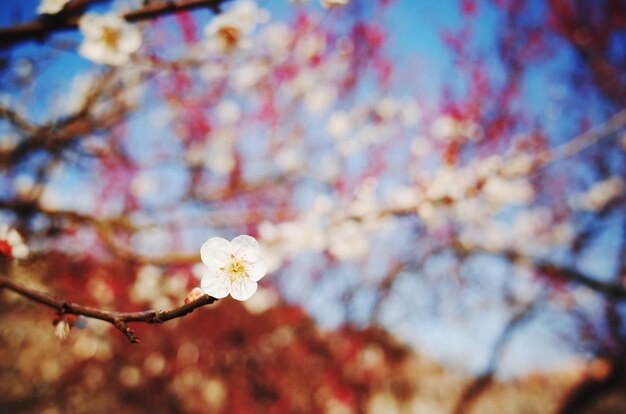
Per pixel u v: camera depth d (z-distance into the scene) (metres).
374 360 8.99
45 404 8.48
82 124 3.84
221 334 7.83
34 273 4.35
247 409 7.93
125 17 2.10
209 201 5.46
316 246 4.42
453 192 4.34
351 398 8.80
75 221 3.93
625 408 10.09
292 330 8.42
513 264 7.68
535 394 11.82
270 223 4.80
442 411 11.48
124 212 6.23
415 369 12.27
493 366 9.67
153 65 3.04
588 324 8.72
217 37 3.03
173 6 2.07
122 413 8.16
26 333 7.95
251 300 6.52
